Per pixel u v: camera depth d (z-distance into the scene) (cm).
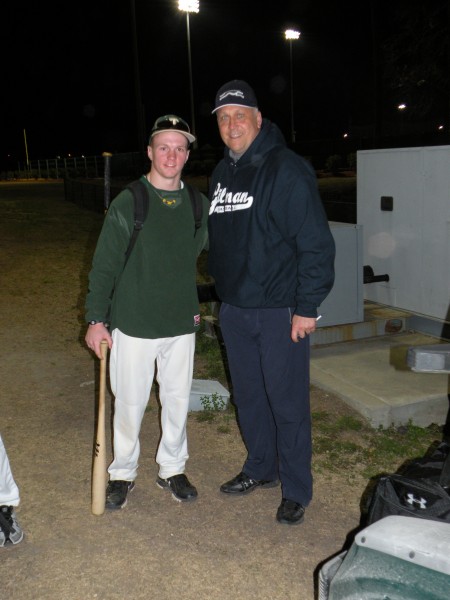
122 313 324
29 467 388
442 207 527
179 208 321
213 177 338
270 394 325
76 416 465
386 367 506
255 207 307
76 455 404
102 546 310
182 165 316
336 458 396
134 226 312
